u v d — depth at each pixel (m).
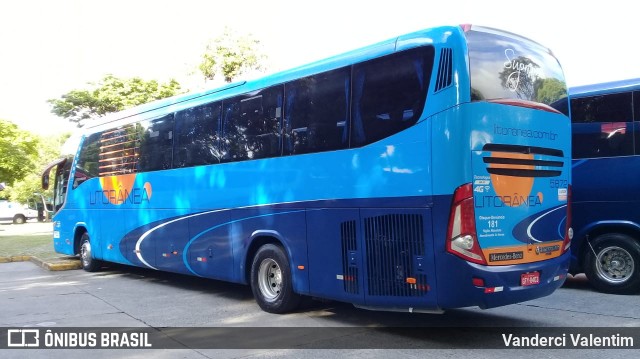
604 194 8.48
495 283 5.41
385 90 6.06
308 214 6.85
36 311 8.20
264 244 7.75
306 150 6.94
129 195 10.91
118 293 9.75
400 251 5.77
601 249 8.59
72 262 13.72
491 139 5.57
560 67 6.89
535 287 5.82
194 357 5.69
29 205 52.94
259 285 7.69
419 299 5.61
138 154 10.67
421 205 5.57
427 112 5.59
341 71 6.61
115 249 11.40
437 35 5.68
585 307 7.59
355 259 6.22
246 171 7.91
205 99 8.94
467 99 5.42
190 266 9.09
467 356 5.44
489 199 5.50
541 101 6.33
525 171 5.91
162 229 9.84
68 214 13.56
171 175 9.64
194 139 9.11
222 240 8.37
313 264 6.77
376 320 7.07
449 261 5.35
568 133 6.80
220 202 8.41
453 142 5.37
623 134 8.38
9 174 29.95
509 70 5.94
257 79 7.94
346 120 6.45
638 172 8.21
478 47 5.68
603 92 8.59
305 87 7.09
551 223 6.24
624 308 7.47
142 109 10.70
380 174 5.99
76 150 13.33
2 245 19.83
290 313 7.55
